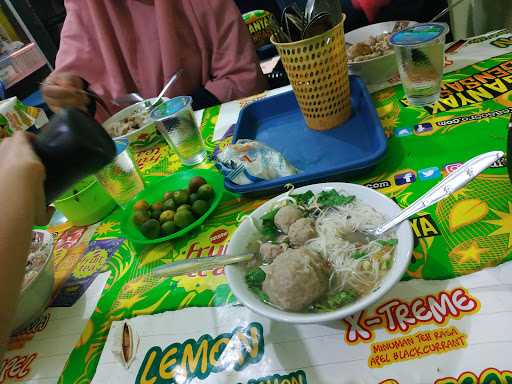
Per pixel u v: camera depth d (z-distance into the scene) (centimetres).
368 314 43
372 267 43
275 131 89
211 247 62
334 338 42
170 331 50
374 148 70
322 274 43
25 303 56
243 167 67
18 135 40
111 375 47
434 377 35
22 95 221
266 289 43
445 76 83
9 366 54
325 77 73
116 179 76
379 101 85
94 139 39
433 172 60
